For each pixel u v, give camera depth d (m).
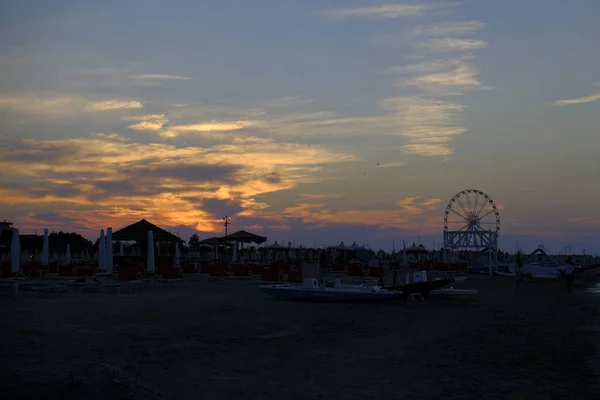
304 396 8.80
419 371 10.65
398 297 25.25
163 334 14.49
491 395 8.98
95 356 11.50
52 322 16.17
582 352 12.71
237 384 9.46
